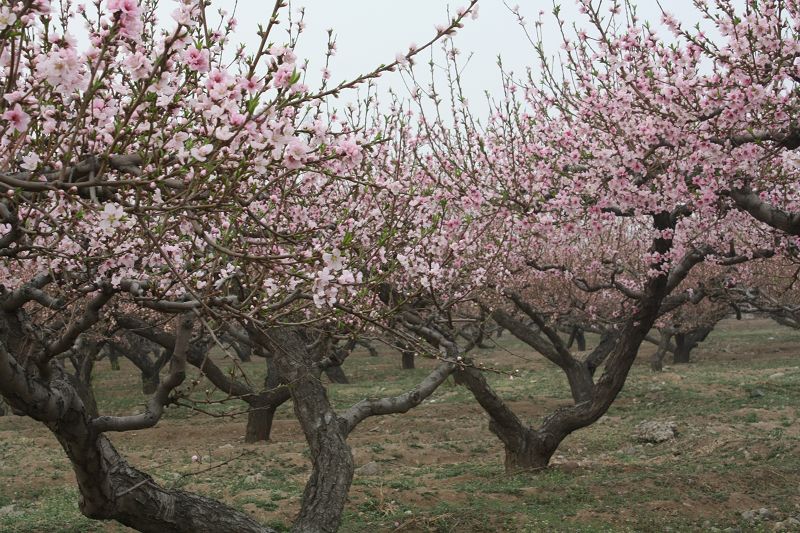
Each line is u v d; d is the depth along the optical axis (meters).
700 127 8.15
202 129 3.58
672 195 8.78
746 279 20.55
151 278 5.04
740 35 7.44
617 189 8.97
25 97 2.82
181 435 18.03
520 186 10.59
